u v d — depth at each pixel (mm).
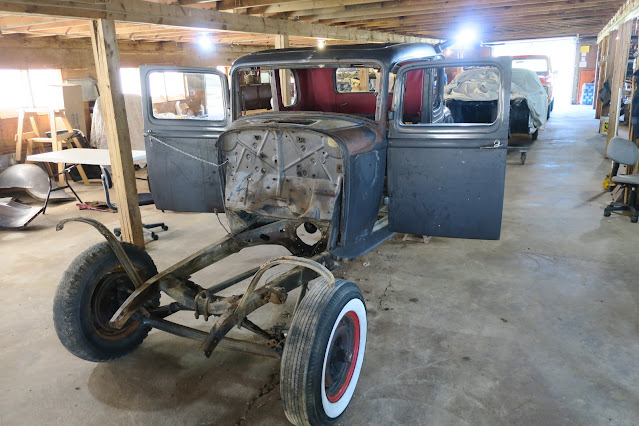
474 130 2945
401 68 3033
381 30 10828
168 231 5391
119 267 2939
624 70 7473
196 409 2529
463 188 3078
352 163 2773
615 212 5500
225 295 3762
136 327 3008
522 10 8023
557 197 6156
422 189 3172
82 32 6707
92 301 2789
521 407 2459
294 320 2215
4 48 7406
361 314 2521
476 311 3430
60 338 2674
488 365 2809
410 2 6941
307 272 2725
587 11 9344
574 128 12289
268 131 2896
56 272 4301
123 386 2732
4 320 3465
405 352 2965
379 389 2635
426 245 4719
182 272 2848
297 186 2881
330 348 2238
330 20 8281
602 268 4043
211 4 5820
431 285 3859
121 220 4797
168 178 3760
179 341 3203
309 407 2141
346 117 3098
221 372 2852
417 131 3066
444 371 2768
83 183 7977
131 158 4676
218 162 3070
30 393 2680
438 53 4059
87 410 2537
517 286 3787
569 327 3176
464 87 9633
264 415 2473
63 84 8383
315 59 3199
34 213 5680
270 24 6816
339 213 2861
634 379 2643
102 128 8320
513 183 6961
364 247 3287
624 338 3027
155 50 10102
